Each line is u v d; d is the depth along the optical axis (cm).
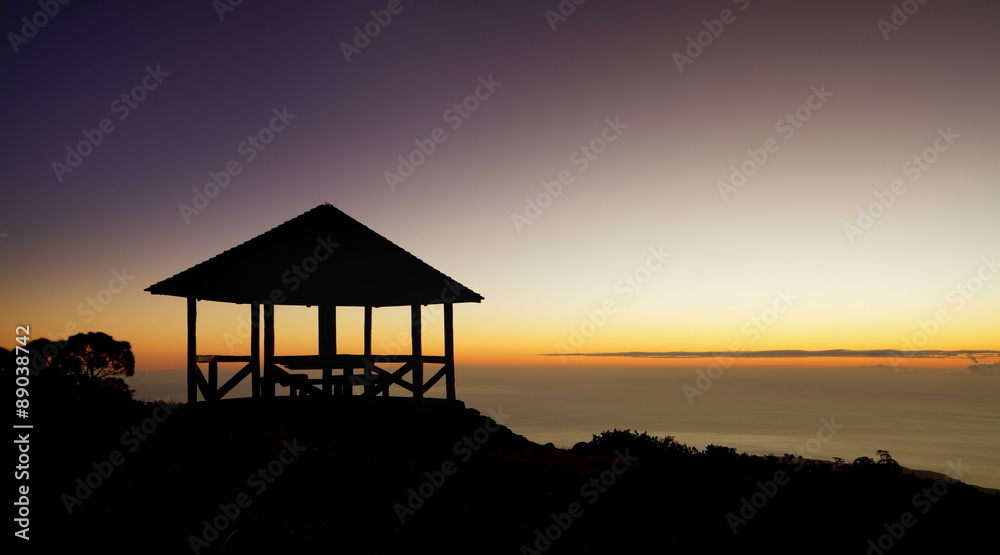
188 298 1602
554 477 1102
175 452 1070
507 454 1362
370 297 1967
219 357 1636
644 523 845
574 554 710
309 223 1750
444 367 1819
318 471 999
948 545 838
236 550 653
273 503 818
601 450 1672
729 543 786
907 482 1188
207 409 1570
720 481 1142
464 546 718
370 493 903
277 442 1199
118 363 3200
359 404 1759
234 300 1739
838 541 823
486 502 898
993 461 15838
